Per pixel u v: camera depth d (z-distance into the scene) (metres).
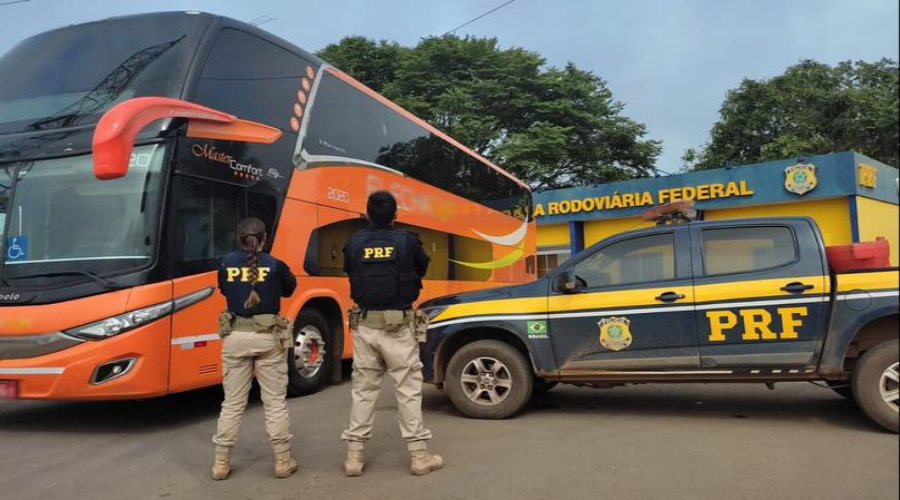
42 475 4.75
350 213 8.87
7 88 6.83
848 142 20.45
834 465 4.49
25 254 6.00
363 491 4.26
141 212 5.93
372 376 4.65
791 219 5.78
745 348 5.59
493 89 26.77
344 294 8.65
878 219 18.91
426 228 11.02
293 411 6.87
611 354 5.93
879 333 5.40
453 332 6.35
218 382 6.47
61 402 7.63
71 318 5.62
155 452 5.34
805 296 5.47
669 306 5.80
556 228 23.41
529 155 25.36
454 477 4.48
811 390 7.25
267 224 7.27
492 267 13.77
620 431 5.61
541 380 6.60
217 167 6.62
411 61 27.47
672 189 20.77
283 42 7.95
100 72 6.64
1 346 5.71
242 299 4.59
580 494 4.07
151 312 5.76
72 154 6.06
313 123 8.28
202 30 6.77
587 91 28.77
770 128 25.97
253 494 4.27
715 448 4.99
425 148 11.33
